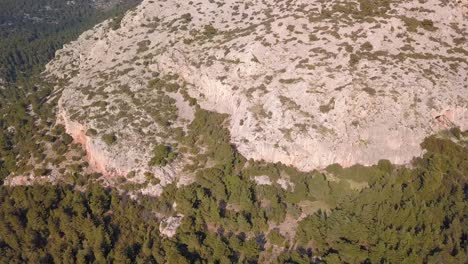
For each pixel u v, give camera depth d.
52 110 138.75
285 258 90.25
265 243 96.81
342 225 95.12
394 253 89.06
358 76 114.56
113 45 155.25
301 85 115.38
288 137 109.00
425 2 135.12
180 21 153.25
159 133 119.81
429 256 87.69
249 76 122.31
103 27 175.62
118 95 130.00
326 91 113.50
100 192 108.56
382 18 129.62
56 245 98.62
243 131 114.38
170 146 117.00
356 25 128.88
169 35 148.25
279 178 107.75
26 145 126.31
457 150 106.62
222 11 152.88
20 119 138.38
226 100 122.12
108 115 124.00
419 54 120.94
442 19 131.50
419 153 106.88
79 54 166.00
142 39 152.12
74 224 101.44
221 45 135.38
